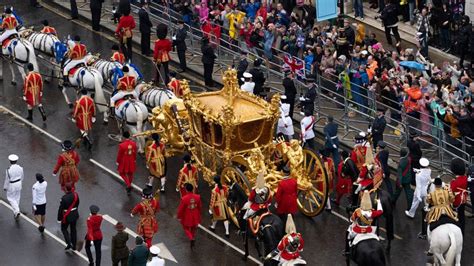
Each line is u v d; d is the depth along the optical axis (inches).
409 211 3966.5
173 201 4045.3
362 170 3774.6
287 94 4407.0
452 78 4495.6
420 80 4365.2
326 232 3895.2
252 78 4480.8
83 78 4429.1
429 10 4805.6
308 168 3907.5
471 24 4687.5
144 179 4160.9
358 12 5078.7
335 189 4047.7
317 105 4522.6
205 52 4722.0
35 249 3799.2
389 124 4338.1
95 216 3627.0
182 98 4087.1
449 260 3506.4
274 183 3809.1
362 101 4456.2
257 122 3843.5
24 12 5364.2
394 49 4886.8
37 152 4315.9
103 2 5300.2
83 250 3794.3
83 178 4173.2
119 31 4918.8
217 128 3868.1
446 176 4190.5
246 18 4886.8
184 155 4087.1
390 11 4837.6
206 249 3804.1
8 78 4817.9
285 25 4899.1
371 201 3688.5
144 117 4217.5
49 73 4805.6
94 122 4490.7
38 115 4554.6
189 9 5054.1
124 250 3590.1
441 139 4195.4
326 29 4845.0
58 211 3794.3
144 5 5123.0
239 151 3870.6
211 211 3848.4
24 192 4074.8
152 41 5118.1
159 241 3841.0
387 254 3799.2
